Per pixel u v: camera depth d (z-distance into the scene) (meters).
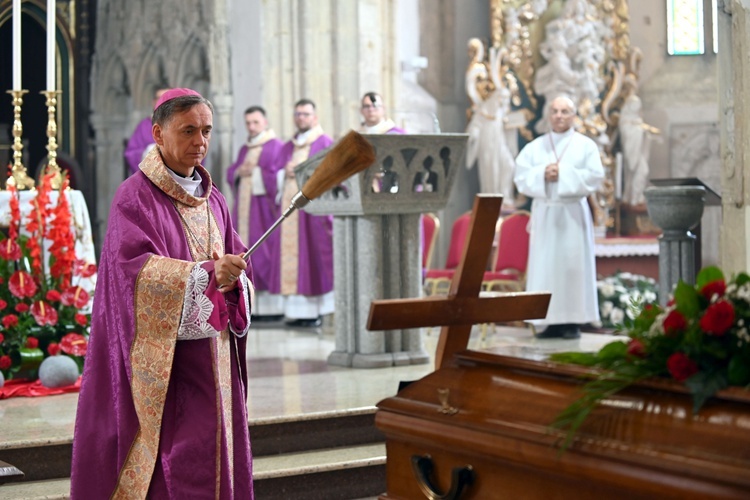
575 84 14.14
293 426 6.21
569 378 2.39
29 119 16.30
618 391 2.23
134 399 4.07
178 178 4.24
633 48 14.55
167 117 4.16
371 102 10.27
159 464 4.11
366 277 8.20
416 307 2.98
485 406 2.45
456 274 3.07
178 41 14.77
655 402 2.15
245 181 12.84
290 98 13.52
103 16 15.96
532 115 14.21
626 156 14.44
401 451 2.64
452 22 14.81
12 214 7.42
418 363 8.38
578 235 10.05
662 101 14.91
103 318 4.16
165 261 4.00
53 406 6.71
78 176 15.85
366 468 5.96
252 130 12.82
